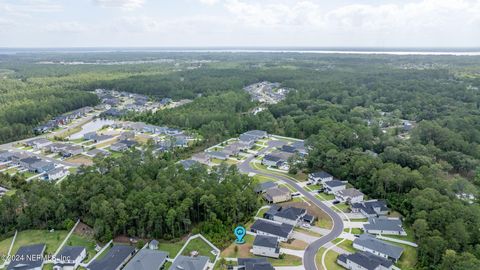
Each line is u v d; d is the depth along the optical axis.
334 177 159.25
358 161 150.12
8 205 117.38
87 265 96.00
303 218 122.06
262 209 130.50
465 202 119.38
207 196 117.56
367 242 104.88
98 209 113.81
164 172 139.88
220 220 115.88
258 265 92.44
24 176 162.25
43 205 116.19
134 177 136.00
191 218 119.50
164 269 95.62
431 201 114.38
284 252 103.38
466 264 85.06
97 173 137.62
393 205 128.75
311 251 104.12
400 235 112.69
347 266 96.12
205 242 108.75
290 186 150.75
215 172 147.12
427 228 103.62
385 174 135.38
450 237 97.56
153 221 110.50
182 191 120.38
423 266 94.88
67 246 104.00
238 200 120.62
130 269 91.81
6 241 111.00
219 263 98.12
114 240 110.06
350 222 121.62
